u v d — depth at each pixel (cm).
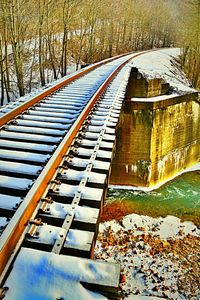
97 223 331
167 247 1056
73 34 3716
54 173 430
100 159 519
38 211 337
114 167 1612
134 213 1310
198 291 857
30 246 287
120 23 4728
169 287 866
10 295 222
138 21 5278
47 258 252
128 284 869
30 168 464
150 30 6006
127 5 4672
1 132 626
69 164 480
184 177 1848
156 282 884
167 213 1330
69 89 1146
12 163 474
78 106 902
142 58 2877
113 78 1449
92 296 225
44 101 919
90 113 792
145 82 1652
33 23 2325
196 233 1166
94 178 429
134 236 1116
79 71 1603
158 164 1673
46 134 651
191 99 1914
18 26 1794
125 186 1611
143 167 1593
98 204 371
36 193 344
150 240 1095
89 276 236
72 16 2633
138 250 1031
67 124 724
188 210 1367
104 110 842
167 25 6950
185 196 1536
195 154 2098
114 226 1180
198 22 3050
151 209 1363
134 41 5394
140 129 1559
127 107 1531
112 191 1548
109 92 1099
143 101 1524
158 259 988
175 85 2108
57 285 231
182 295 841
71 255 282
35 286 230
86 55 3250
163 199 1485
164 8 6725
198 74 3070
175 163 1870
